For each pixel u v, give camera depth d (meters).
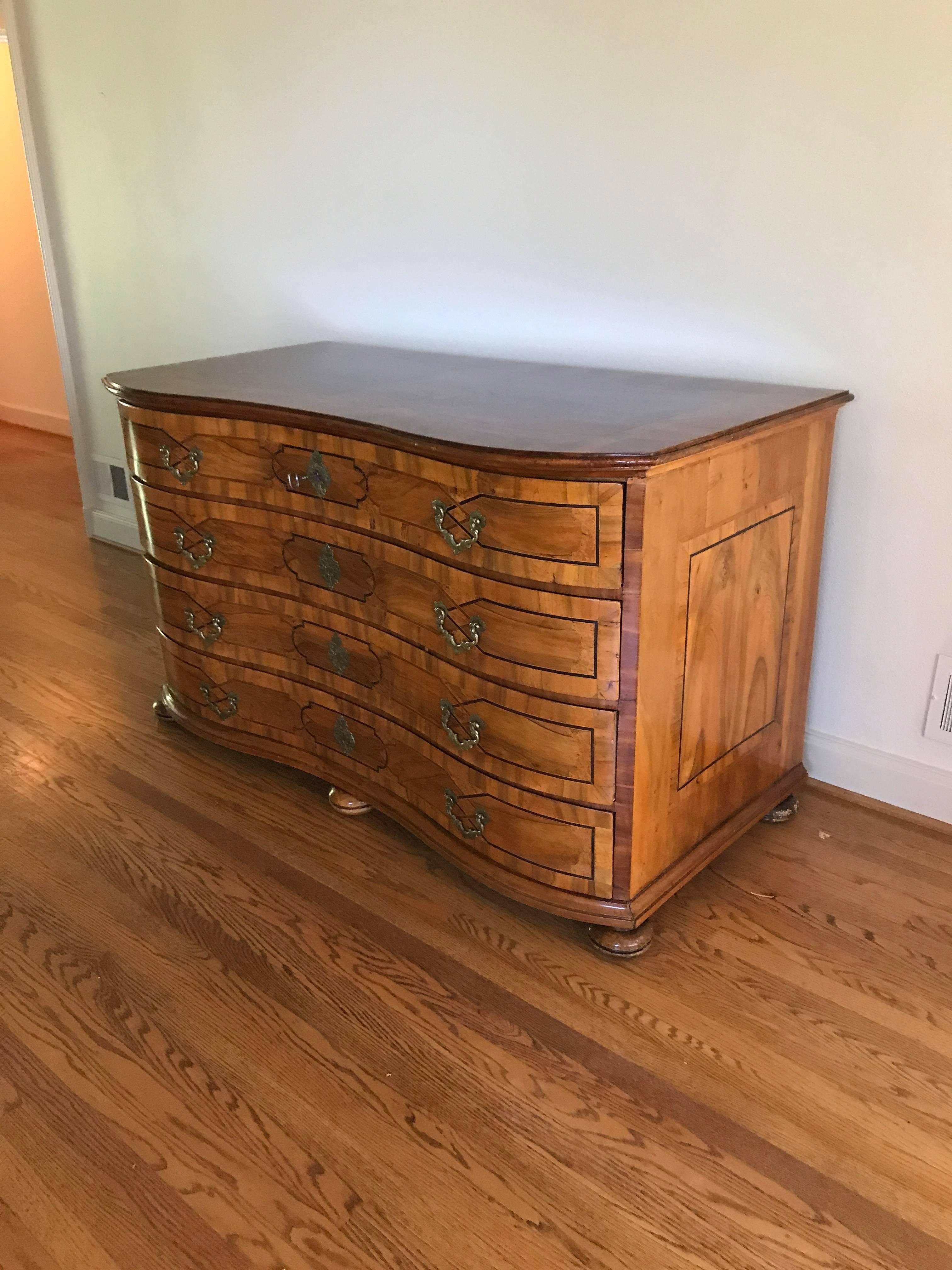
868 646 1.99
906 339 1.76
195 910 1.79
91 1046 1.51
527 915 1.77
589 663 1.48
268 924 1.75
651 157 1.95
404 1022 1.54
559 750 1.57
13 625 3.01
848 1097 1.39
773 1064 1.45
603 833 1.59
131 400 2.02
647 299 2.05
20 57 3.18
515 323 2.29
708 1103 1.39
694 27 1.82
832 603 2.01
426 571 1.65
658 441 1.42
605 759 1.54
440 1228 1.23
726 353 1.98
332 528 1.80
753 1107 1.38
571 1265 1.18
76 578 3.37
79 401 3.58
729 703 1.74
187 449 1.97
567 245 2.13
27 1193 1.29
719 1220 1.23
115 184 3.11
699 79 1.84
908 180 1.68
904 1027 1.51
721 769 1.77
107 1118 1.39
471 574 1.56
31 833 2.01
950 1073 1.42
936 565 1.85
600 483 1.37
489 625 1.57
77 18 2.97
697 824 1.75
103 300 3.35
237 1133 1.36
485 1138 1.34
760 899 1.79
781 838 1.95
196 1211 1.26
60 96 3.14
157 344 3.24
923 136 1.64
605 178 2.03
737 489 1.57
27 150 3.29
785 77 1.75
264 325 2.89
